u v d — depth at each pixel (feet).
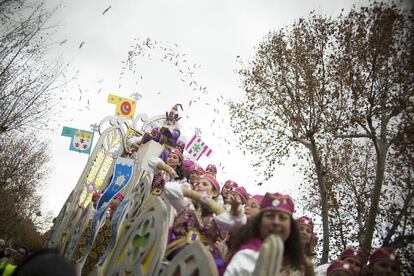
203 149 41.24
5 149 86.07
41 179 107.86
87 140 46.68
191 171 24.13
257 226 11.38
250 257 10.24
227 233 15.38
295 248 11.48
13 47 40.50
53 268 7.20
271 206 11.35
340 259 18.03
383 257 15.34
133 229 18.06
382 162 36.47
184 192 15.90
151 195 19.88
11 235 117.70
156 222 15.83
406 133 35.40
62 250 35.42
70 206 43.37
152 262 14.56
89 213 30.22
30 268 7.17
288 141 52.13
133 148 37.76
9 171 87.45
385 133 38.45
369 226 34.68
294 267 12.04
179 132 33.42
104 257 21.08
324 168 46.93
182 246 14.87
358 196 48.85
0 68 40.60
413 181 30.73
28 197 110.01
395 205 29.78
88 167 43.11
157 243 14.92
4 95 42.93
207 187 18.17
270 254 8.69
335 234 49.73
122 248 18.54
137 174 27.61
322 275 19.13
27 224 138.72
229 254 11.69
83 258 26.23
